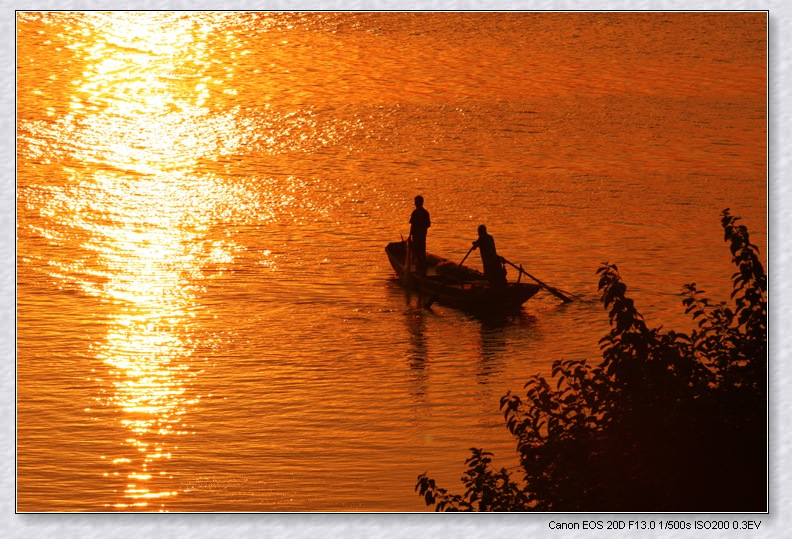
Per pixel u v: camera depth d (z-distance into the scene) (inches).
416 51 7258.9
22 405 2266.2
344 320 2896.2
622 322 1328.7
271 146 4953.3
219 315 2901.1
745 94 6314.0
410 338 2765.7
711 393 1291.8
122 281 3157.0
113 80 6205.7
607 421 1317.7
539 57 7244.1
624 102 6048.2
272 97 5925.2
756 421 1272.1
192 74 6441.9
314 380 2445.9
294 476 1947.6
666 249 3560.5
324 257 3464.6
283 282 3198.8
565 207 4079.7
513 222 3882.9
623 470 1278.3
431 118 5556.1
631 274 3292.3
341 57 7003.0
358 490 1889.8
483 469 1354.6
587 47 7618.1
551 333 2822.3
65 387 2372.0
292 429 2170.3
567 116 5679.1
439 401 2325.3
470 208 4057.6
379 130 5285.4
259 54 7032.5
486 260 3095.5
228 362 2556.6
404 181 4426.7
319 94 6023.6
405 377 2477.9
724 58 7377.0
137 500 1843.0
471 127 5388.8
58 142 4852.4
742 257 1358.3
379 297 3110.2
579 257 3481.8
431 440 2118.6
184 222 3799.2
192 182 4338.1
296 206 4045.3
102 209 3912.4
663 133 5354.3
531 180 4466.0
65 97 5733.3
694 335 1353.3
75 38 7268.7
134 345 2647.6
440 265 3339.1
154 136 5054.1
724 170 4662.9
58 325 2775.6
